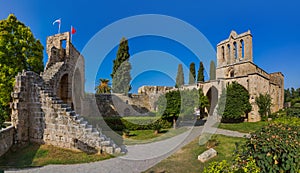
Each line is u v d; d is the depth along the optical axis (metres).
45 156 7.38
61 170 6.17
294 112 17.62
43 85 9.51
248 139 3.96
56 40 17.12
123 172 6.07
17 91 8.73
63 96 15.81
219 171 3.22
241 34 26.31
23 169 6.21
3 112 9.80
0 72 14.16
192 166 6.53
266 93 21.58
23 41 15.40
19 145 8.36
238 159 3.64
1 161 6.86
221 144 9.34
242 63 24.77
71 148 8.18
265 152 3.40
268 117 19.91
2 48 14.44
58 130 8.48
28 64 15.76
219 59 28.27
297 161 3.17
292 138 3.56
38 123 8.83
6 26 14.97
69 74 16.27
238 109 18.55
